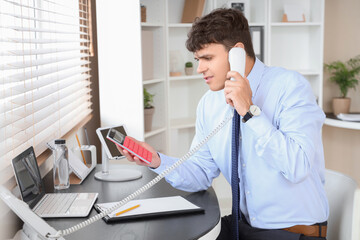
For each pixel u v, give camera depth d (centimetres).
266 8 361
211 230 144
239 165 174
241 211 183
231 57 149
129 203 162
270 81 167
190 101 385
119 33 293
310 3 396
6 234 147
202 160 187
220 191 348
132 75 295
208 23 155
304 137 150
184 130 387
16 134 176
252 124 149
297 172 148
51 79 216
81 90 284
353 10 415
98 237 135
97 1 292
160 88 336
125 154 172
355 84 421
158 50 334
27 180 156
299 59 409
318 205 166
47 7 249
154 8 330
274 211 167
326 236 181
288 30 403
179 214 155
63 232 126
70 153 204
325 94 424
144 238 135
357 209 165
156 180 150
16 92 170
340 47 420
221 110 181
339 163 440
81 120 271
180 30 370
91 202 162
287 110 158
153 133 318
